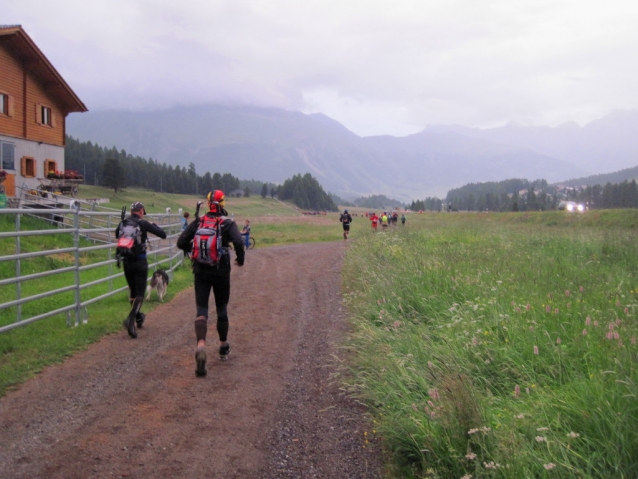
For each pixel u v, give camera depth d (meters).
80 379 5.34
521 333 5.44
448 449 3.41
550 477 3.02
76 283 7.74
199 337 5.57
